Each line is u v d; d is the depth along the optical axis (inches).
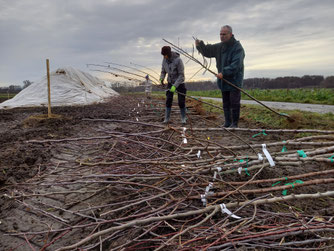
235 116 206.1
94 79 772.6
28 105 514.0
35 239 75.4
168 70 237.1
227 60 198.4
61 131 230.1
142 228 73.6
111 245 71.5
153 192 97.1
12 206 93.8
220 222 74.5
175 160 110.8
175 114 356.5
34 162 141.3
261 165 98.0
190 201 89.2
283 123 247.1
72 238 75.6
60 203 95.9
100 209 90.5
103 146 147.3
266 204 92.0
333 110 395.2
